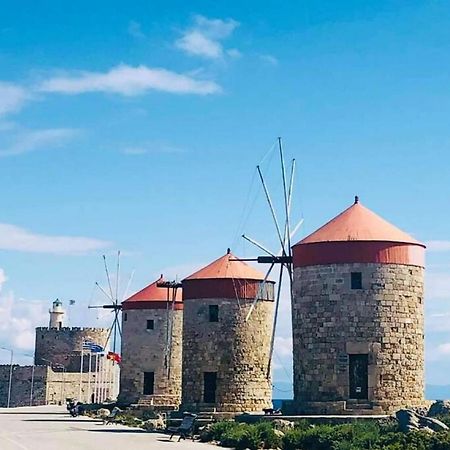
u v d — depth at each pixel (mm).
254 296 66688
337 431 41875
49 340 122625
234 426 48188
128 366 79812
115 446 42562
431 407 49812
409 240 53812
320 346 52719
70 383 116625
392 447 37125
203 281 66812
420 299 53844
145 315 79812
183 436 49031
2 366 115125
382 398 51500
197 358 66250
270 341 67188
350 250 52719
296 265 54781
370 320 52125
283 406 54062
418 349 53188
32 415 79188
